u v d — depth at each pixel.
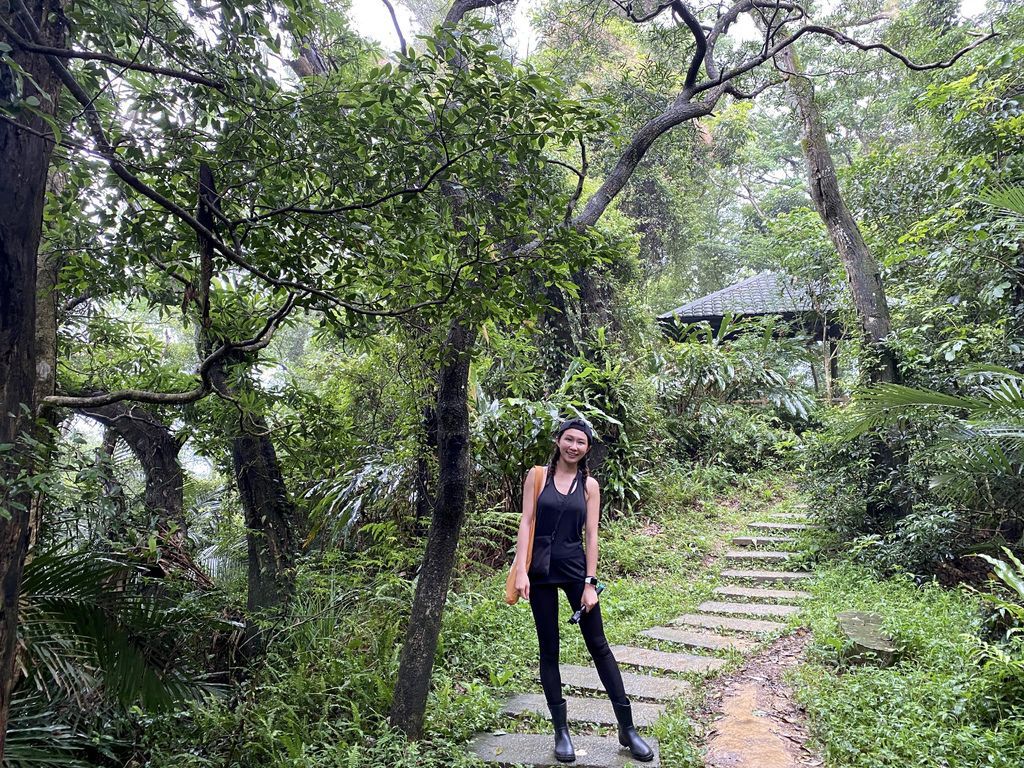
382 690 4.23
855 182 10.33
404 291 3.65
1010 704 3.83
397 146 2.81
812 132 8.73
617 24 8.85
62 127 2.30
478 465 7.75
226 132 2.82
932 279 8.42
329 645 4.88
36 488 2.20
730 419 12.20
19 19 2.21
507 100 2.70
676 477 10.59
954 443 6.02
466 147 2.81
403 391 7.00
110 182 3.05
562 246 3.21
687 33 7.09
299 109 2.78
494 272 3.20
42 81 2.24
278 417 5.52
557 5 8.68
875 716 3.85
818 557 7.78
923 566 6.87
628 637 5.67
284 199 3.10
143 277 4.18
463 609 5.79
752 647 5.34
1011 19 8.97
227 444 5.45
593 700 4.45
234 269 4.04
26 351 2.12
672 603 6.54
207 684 4.16
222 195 2.96
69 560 3.51
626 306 11.56
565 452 3.69
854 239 8.52
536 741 3.86
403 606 5.41
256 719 4.06
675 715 4.06
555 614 3.69
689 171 13.26
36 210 2.16
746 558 7.96
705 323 13.98
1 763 2.16
